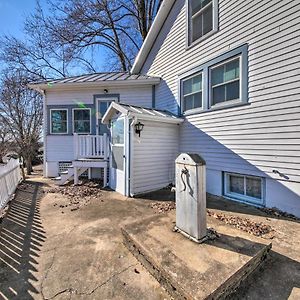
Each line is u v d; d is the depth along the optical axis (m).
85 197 6.62
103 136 8.28
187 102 7.72
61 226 4.38
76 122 10.14
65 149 10.14
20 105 16.45
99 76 11.23
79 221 4.64
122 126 7.04
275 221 4.32
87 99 10.06
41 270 2.87
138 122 6.71
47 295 2.40
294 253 3.12
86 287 2.53
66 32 17.38
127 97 9.98
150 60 10.28
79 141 8.42
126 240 3.49
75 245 3.56
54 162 10.20
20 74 17.25
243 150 5.60
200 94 7.10
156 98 9.71
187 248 2.90
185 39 7.65
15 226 4.38
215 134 6.44
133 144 6.68
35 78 17.66
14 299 2.35
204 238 3.12
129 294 2.40
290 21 4.52
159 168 7.40
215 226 3.65
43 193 7.13
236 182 6.06
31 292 2.45
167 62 8.84
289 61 4.56
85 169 8.88
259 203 5.36
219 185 6.36
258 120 5.21
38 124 17.06
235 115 5.79
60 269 2.89
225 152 6.12
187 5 7.50
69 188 7.80
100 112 10.12
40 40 17.64
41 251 3.37
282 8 4.65
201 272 2.39
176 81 8.22
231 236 3.26
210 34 6.50
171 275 2.35
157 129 7.32
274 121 4.88
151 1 17.22
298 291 2.39
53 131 10.23
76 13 16.84
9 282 2.63
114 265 2.98
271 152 4.96
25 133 16.31
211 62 6.50
